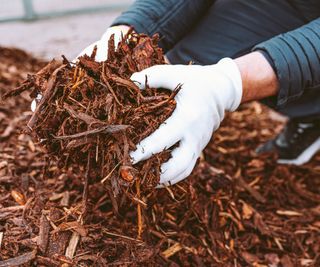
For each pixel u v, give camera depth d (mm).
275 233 808
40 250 606
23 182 753
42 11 2018
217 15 874
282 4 833
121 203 641
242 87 639
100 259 612
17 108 1028
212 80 617
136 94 576
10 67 1356
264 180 945
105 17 2020
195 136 604
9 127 934
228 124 1189
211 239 745
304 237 817
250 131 1176
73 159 620
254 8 847
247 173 960
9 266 583
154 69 593
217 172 866
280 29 844
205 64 879
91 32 1839
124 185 558
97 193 735
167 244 709
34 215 666
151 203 708
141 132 575
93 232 645
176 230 732
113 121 553
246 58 656
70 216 666
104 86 570
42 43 1698
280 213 864
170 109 587
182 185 695
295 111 933
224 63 647
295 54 646
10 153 835
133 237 666
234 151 1038
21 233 629
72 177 761
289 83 652
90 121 549
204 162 905
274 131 1197
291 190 935
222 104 624
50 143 605
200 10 863
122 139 556
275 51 647
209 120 616
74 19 1977
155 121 578
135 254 634
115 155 561
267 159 1012
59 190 742
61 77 583
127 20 749
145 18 767
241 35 855
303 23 836
